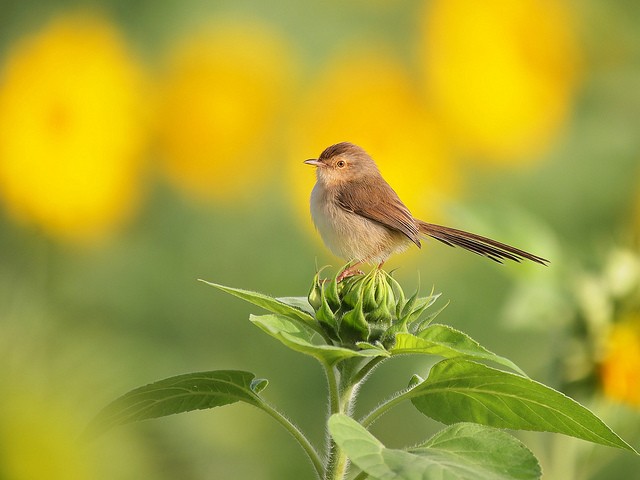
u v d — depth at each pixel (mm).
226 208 12383
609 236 12016
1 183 12109
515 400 5133
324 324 5191
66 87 12367
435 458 4543
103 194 12125
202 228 12203
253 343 11438
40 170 12102
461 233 9367
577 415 5020
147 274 11609
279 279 11945
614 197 12336
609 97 13281
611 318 8375
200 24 12891
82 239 11891
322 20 13047
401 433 11062
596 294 8391
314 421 10930
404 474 4301
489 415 5254
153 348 10375
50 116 12281
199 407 5453
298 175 12672
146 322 11352
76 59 12484
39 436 4703
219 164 12578
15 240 11930
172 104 12664
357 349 5156
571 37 13336
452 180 12883
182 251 12023
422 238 10234
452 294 11586
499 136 12906
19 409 4758
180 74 12758
